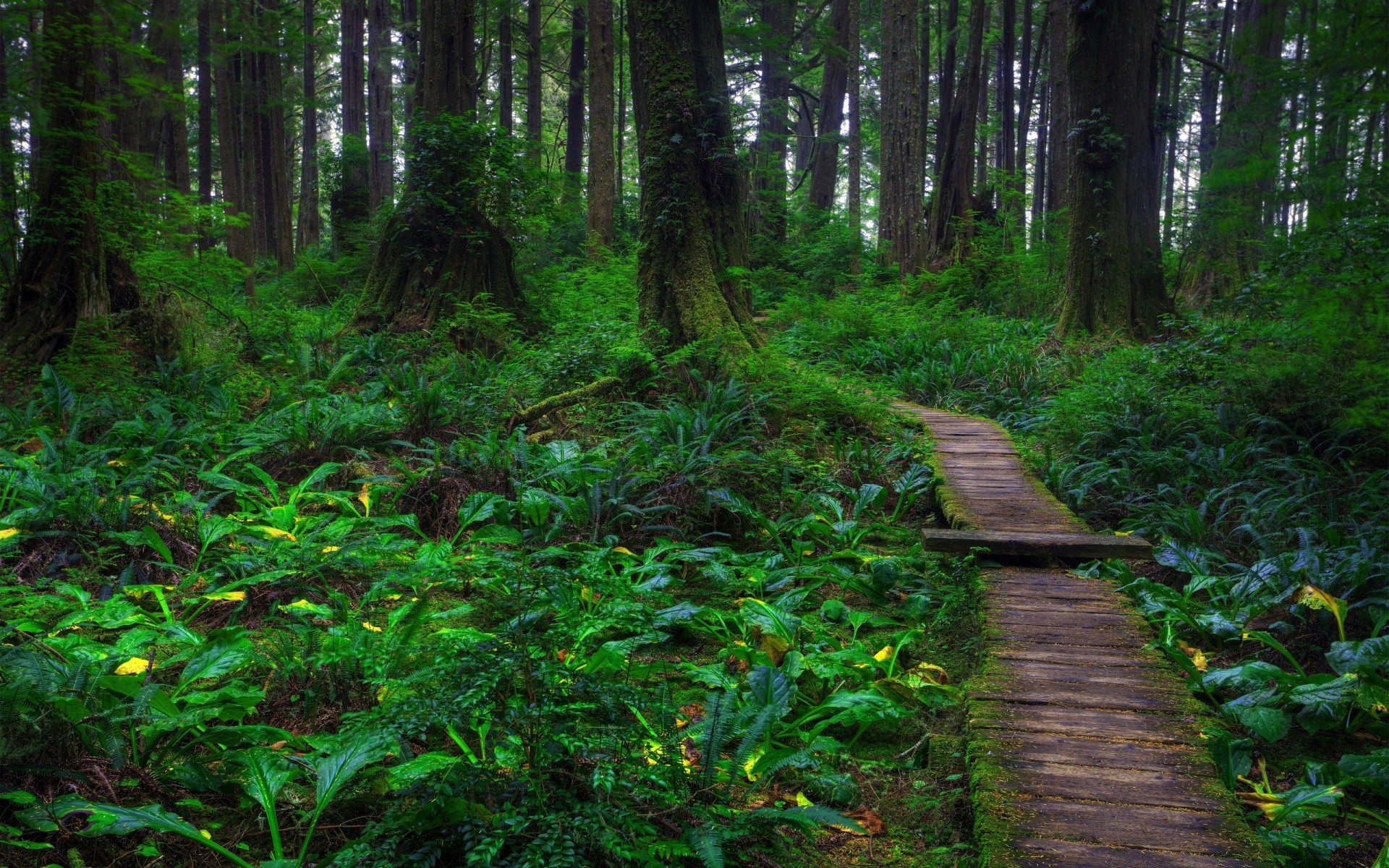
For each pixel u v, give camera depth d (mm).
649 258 11234
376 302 14117
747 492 7598
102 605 4836
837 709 4441
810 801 3637
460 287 13891
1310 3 4555
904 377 13719
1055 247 20219
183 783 3305
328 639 4320
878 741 4277
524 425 9258
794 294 21172
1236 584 5770
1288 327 9984
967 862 3203
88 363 9688
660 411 9203
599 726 3230
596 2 22031
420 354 12562
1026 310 19188
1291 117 5047
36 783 3021
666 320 11016
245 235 22375
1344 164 5000
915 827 3516
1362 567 5184
